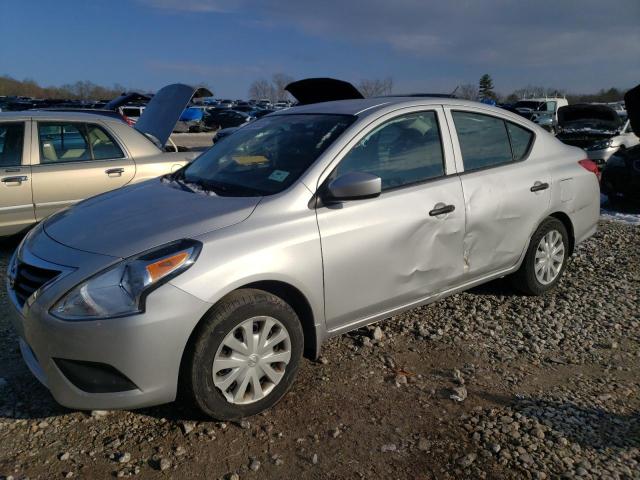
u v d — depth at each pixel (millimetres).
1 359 3420
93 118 5973
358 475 2471
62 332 2475
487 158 4004
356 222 3137
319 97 8211
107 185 5867
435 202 3514
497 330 3957
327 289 3053
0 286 4672
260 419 2850
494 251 3975
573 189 4523
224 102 54156
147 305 2469
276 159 3348
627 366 3500
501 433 2762
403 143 3531
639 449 2650
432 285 3600
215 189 3268
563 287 4859
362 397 3074
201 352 2611
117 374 2520
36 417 2846
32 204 5523
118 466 2500
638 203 8875
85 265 2588
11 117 5570
